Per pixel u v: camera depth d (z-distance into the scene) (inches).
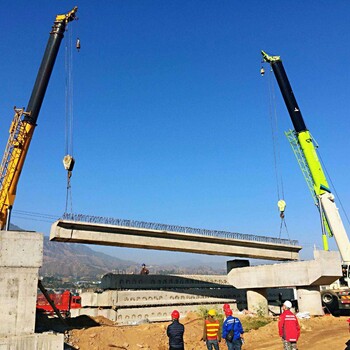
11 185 1294.3
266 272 1727.4
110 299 1668.3
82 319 1267.2
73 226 1448.1
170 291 1889.8
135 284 1845.5
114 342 928.3
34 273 784.3
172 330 542.3
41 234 809.5
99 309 1681.8
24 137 1328.7
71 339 888.9
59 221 1409.9
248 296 1804.9
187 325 1152.2
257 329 1152.2
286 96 2037.4
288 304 613.6
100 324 1283.2
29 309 764.0
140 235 1616.6
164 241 1690.5
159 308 1801.2
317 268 1535.4
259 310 1665.8
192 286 2039.9
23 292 766.5
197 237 1766.7
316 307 1558.8
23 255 781.9
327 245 1867.6
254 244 1953.7
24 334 748.0
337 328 1155.3
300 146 1978.3
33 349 727.1
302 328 1138.0
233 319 597.6
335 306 1533.0
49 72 1390.3
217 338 613.0
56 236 1405.0
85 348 863.1
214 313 627.5
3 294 751.7
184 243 1747.0
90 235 1483.8
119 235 1560.0
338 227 1827.0
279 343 932.0
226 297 2119.8
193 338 999.6
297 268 1605.6
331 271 1540.4
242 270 1831.9
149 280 1897.1
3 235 775.7
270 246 2030.0
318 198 1902.1
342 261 1785.2
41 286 1038.4
